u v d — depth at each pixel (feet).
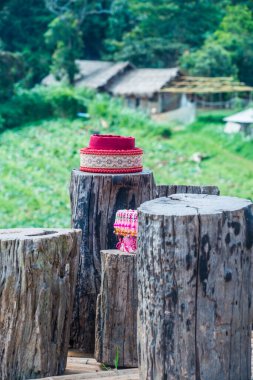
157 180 92.07
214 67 133.08
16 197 81.05
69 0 145.18
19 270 15.01
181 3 145.89
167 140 109.70
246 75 140.56
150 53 143.84
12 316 15.10
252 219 12.13
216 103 126.41
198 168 96.78
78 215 18.29
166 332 11.81
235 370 12.03
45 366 15.48
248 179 93.81
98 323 16.92
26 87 132.36
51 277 15.31
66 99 115.85
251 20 144.25
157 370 11.97
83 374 15.03
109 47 149.79
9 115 112.37
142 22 146.92
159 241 11.65
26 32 147.43
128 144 18.85
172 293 11.68
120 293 16.52
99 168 18.62
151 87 125.39
